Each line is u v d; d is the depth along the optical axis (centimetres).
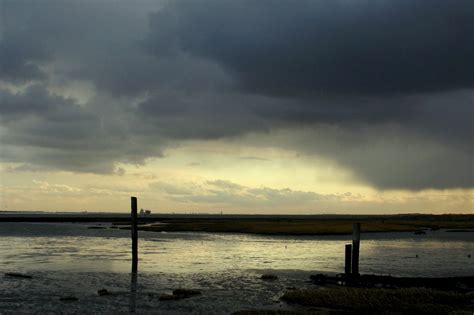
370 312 2670
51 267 4819
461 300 2905
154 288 3606
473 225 15875
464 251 6819
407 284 3478
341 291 3134
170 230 12556
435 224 16312
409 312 2661
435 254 6341
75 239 9212
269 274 4294
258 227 13075
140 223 18062
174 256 5997
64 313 2792
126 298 3216
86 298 3219
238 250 6919
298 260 5622
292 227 12862
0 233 11394
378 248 7238
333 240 9162
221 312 2784
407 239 9412
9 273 4241
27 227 15162
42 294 3362
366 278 3628
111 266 4916
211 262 5381
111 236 10238
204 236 10319
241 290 3494
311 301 2939
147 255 6078
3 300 3156
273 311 2670
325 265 5131
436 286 3428
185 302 3072
